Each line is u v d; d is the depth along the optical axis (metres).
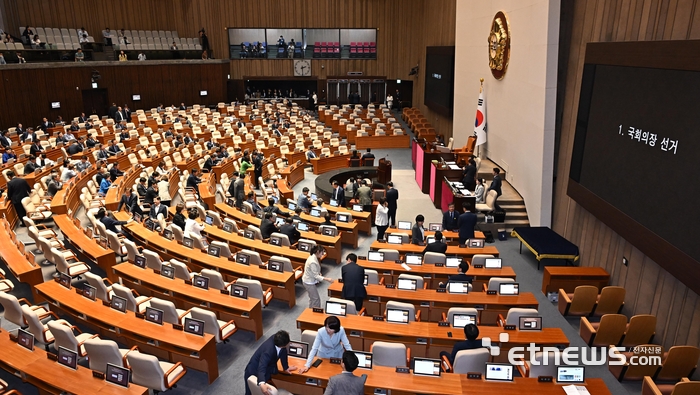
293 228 12.90
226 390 8.15
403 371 7.07
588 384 6.86
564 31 13.93
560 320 10.83
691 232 8.02
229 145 27.70
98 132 27.00
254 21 39.84
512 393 6.66
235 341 9.61
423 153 20.50
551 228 14.91
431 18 33.53
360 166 24.73
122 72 33.56
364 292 9.51
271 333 9.95
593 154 11.56
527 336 8.33
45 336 8.52
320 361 7.21
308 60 40.69
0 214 14.42
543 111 14.17
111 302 9.02
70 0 34.44
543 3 14.02
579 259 13.07
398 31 40.25
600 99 11.21
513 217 15.93
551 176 14.46
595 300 10.55
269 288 10.95
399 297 9.88
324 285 12.12
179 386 8.23
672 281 9.13
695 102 7.96
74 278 11.62
